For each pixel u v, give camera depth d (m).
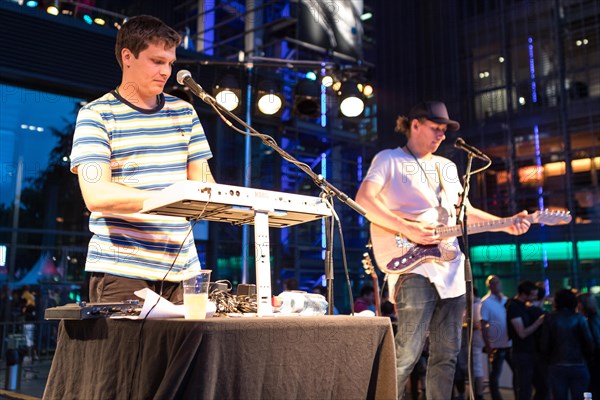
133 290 1.82
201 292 1.47
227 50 12.28
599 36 13.33
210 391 1.32
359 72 7.62
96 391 1.47
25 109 9.73
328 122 13.91
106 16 10.65
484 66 14.84
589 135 13.27
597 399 5.57
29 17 9.11
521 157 14.05
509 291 12.76
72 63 9.48
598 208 12.84
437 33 15.51
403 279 3.00
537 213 3.11
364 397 1.64
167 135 2.01
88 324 1.56
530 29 14.28
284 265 12.85
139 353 1.42
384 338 1.71
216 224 11.50
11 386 7.08
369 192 3.11
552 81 13.90
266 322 1.44
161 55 1.93
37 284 10.40
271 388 1.44
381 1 16.30
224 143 11.30
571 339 5.25
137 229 1.87
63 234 10.71
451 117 15.02
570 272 12.55
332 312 1.90
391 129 15.35
